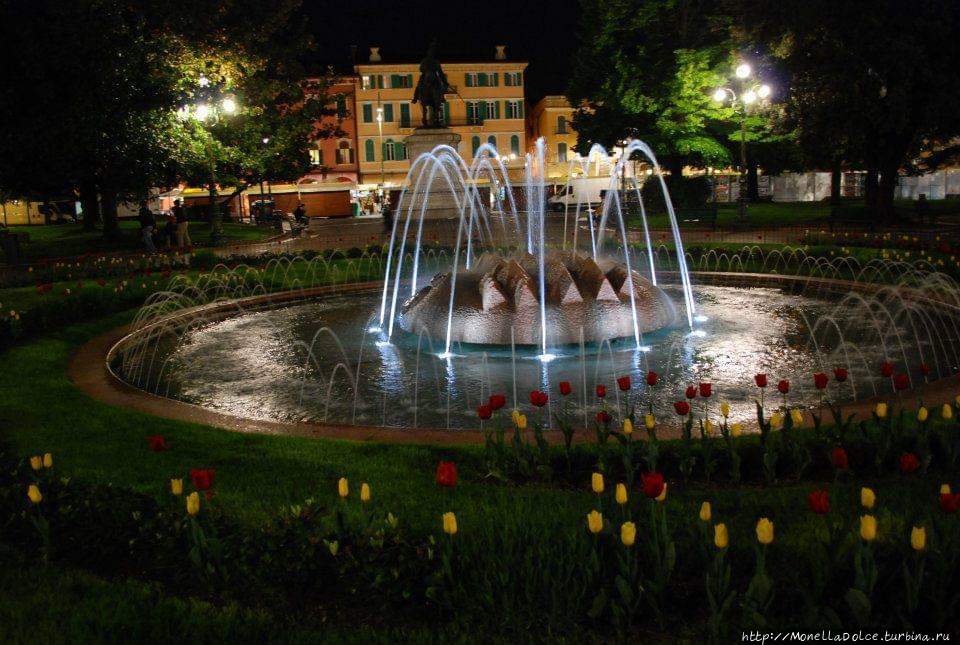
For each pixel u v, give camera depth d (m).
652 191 41.28
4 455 6.27
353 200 68.56
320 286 16.94
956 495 3.69
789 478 5.59
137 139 26.28
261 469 5.92
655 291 11.84
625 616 3.64
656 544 3.76
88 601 4.07
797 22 28.61
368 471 5.84
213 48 29.14
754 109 35.84
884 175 30.47
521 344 10.66
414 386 9.23
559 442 6.47
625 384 6.61
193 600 4.09
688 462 5.54
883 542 4.17
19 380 9.11
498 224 38.59
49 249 29.05
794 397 8.29
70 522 4.86
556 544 4.22
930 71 26.80
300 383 9.57
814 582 3.64
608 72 38.28
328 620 3.90
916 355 9.78
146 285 15.98
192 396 9.22
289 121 41.00
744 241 24.14
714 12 36.16
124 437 6.86
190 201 60.53
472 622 3.74
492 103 74.69
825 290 15.00
